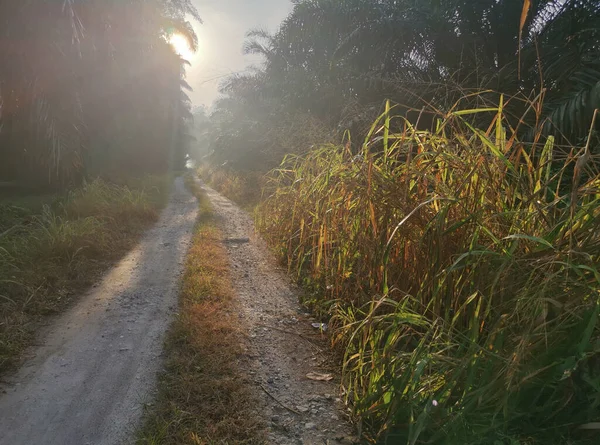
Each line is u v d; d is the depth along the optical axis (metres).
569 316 2.43
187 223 9.83
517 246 2.84
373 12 10.26
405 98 9.03
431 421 2.44
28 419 2.77
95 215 8.88
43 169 13.73
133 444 2.54
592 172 3.10
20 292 4.68
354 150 8.14
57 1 9.56
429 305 3.14
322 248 5.15
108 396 3.01
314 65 12.55
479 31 9.48
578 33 7.43
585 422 2.28
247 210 12.20
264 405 2.93
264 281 5.66
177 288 5.21
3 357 3.43
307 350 3.79
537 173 3.17
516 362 2.23
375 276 3.57
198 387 3.05
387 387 2.62
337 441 2.59
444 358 2.53
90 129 16.91
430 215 3.30
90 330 4.07
